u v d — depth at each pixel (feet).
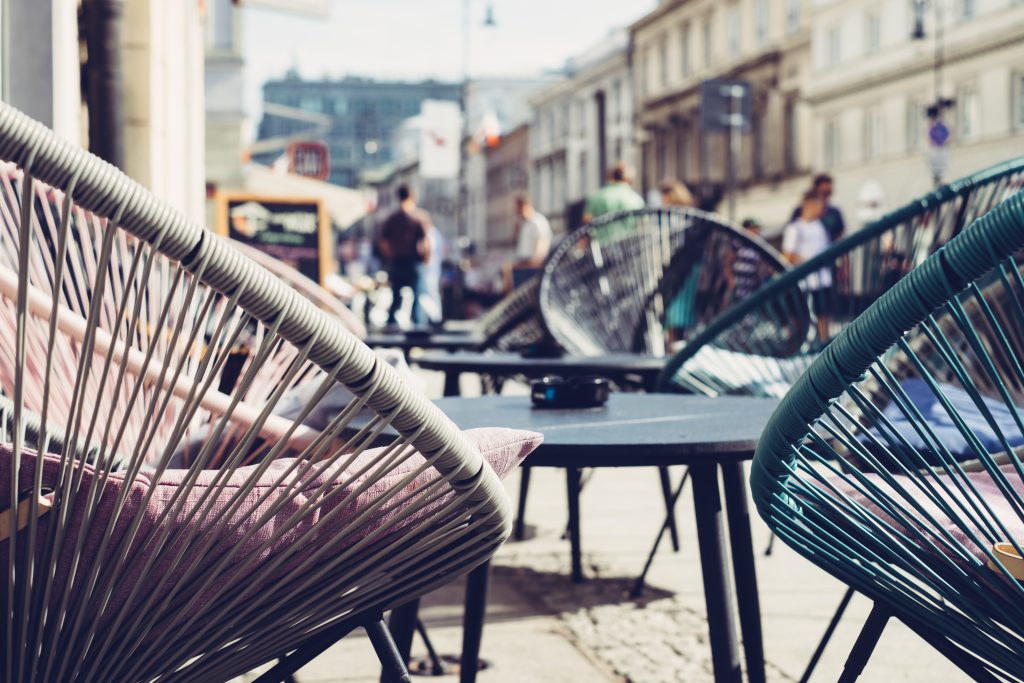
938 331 4.60
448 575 5.13
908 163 113.29
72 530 4.40
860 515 5.11
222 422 4.35
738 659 6.77
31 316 6.82
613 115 175.83
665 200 33.30
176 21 24.07
